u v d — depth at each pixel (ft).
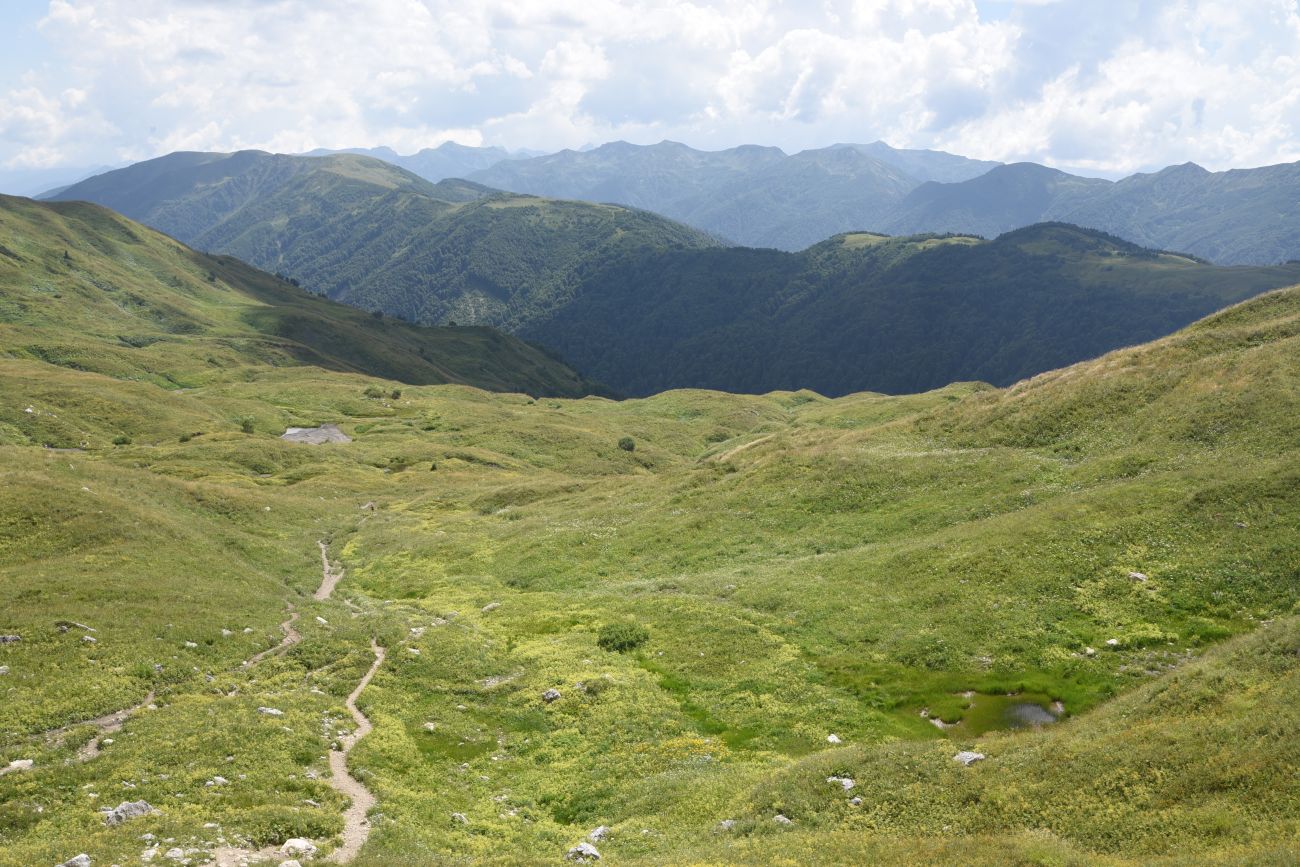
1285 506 130.62
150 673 110.93
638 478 314.35
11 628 114.62
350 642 139.44
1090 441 193.26
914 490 197.57
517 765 98.48
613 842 75.46
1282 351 188.44
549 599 175.22
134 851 59.11
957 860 57.21
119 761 81.46
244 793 75.51
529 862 65.67
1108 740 75.25
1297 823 54.85
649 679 122.31
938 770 78.13
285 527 280.51
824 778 80.59
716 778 87.66
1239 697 75.25
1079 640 114.42
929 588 138.00
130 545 176.35
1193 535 131.85
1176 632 111.65
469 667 129.70
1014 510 168.25
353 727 102.22
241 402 646.74
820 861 60.54
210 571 177.06
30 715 92.12
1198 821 59.41
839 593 144.66
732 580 166.09
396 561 238.89
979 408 238.27
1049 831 62.80
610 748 100.63
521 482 378.32
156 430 485.15
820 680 116.37
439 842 72.54
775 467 236.22
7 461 230.27
